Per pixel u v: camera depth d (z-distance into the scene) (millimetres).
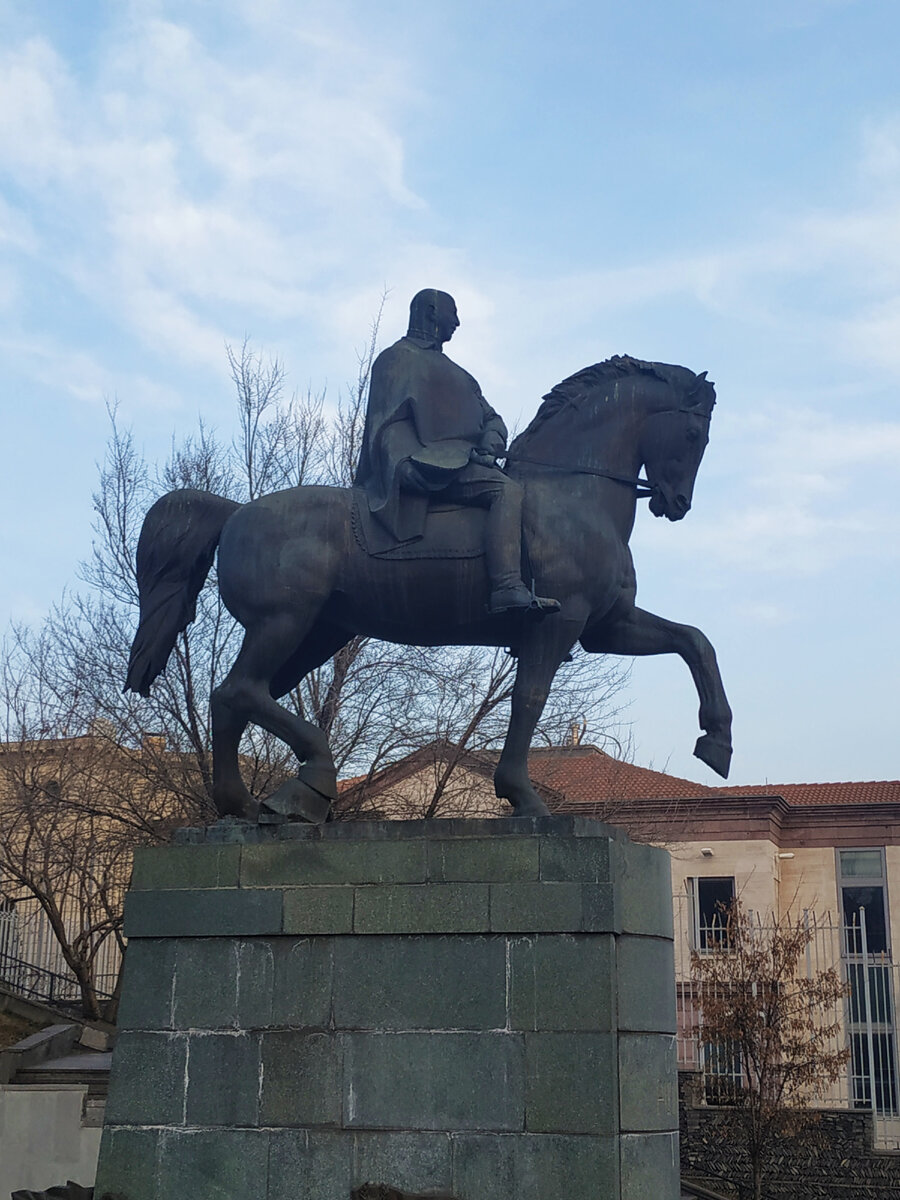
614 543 7223
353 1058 6234
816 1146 16125
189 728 17953
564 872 6246
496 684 18250
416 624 7203
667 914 6770
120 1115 6402
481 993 6188
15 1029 18875
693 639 7434
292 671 7762
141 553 7586
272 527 7195
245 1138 6246
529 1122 5973
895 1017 18000
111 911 19344
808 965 18297
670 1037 6594
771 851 30250
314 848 6570
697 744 7293
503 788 6926
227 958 6512
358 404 20547
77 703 19125
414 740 18094
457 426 7309
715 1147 16328
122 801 18391
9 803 20062
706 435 7438
